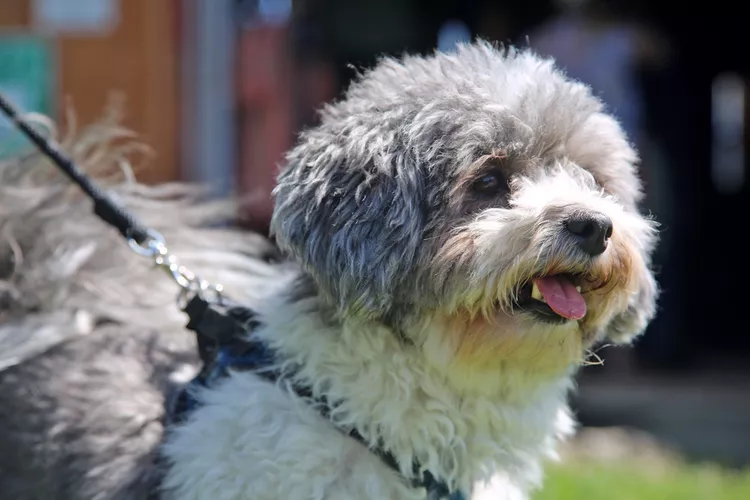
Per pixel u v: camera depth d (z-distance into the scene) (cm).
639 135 765
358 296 289
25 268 353
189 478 285
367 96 319
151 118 654
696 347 1004
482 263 289
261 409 290
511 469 316
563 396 333
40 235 358
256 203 532
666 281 873
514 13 1018
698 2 1079
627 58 740
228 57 671
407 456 294
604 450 678
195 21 655
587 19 741
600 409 776
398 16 951
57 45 644
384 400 294
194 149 659
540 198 299
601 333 331
